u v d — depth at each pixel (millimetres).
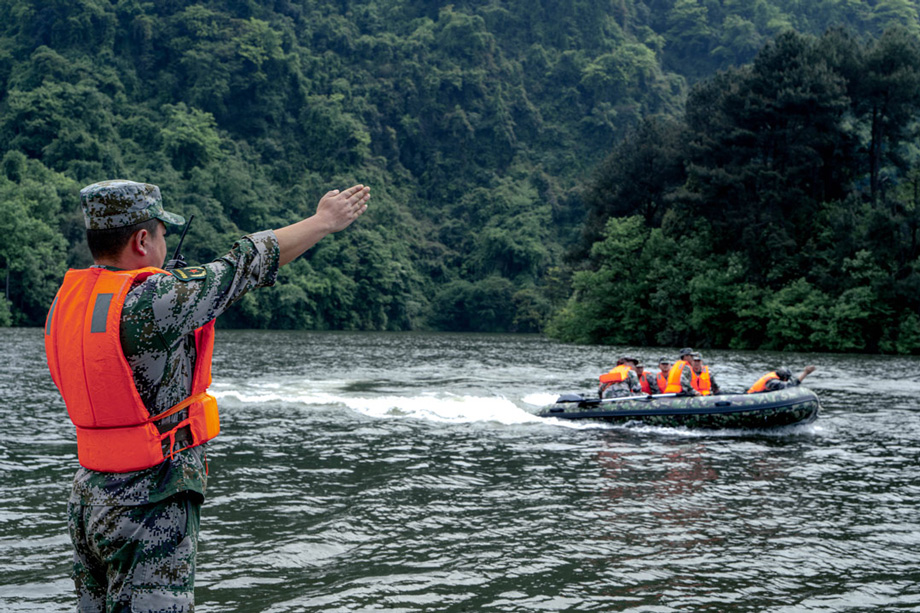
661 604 5441
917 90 49281
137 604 2766
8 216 72625
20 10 128125
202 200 103000
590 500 8523
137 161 108438
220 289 2783
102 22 127375
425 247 120188
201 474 2912
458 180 134625
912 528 7461
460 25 144875
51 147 101188
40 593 5383
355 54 144625
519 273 114562
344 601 5395
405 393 19734
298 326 95562
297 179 124750
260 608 5230
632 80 141250
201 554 6406
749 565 6309
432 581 5844
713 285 48469
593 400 14930
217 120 126938
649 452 11734
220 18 134250
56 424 13320
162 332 2711
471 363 32719
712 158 51562
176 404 2818
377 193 123938
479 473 9977
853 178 53094
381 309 103500
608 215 60625
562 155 136625
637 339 53906
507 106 140750
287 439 12484
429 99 139000
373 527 7312
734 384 23812
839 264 46438
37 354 31859
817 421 15172
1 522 7168
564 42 150625
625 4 156125
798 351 45781
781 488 9219
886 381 24406
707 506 8289
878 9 141375
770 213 49031
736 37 148625
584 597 5559
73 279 2842
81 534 2891
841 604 5477
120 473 2760
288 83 132375
